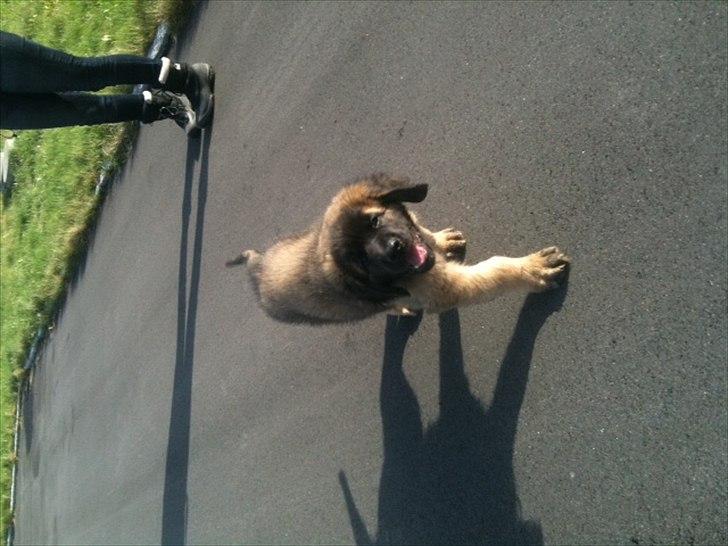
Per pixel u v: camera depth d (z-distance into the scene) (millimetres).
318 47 2027
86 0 3121
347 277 1466
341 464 1824
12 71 1774
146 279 2717
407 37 1771
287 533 1965
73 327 3336
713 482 1163
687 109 1245
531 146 1483
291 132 2100
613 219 1333
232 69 2348
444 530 1562
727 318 1168
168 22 2656
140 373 2732
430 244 1535
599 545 1303
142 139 2775
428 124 1706
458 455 1547
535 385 1426
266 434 2080
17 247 3670
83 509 3102
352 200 1453
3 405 4098
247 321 2201
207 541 2266
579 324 1366
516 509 1430
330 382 1887
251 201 2230
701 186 1218
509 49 1537
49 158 3344
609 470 1297
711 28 1225
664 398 1232
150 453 2615
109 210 3010
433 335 1639
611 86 1354
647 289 1271
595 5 1388
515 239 1510
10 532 3877
